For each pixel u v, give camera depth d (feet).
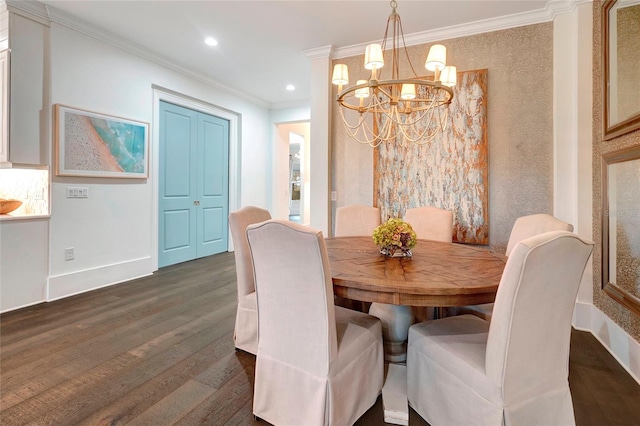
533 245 3.70
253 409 5.13
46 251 10.05
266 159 20.12
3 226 9.13
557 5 9.00
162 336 7.88
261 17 10.00
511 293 3.80
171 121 14.51
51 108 10.00
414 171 10.84
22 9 9.27
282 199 21.15
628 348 6.56
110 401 5.44
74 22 10.30
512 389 3.95
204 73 14.82
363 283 4.74
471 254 6.76
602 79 7.59
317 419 4.39
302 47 12.00
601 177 7.66
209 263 15.33
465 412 4.31
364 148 11.78
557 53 9.11
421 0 8.91
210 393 5.71
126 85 12.14
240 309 7.16
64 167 10.28
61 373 6.25
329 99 12.13
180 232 15.28
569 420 4.37
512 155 9.84
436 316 7.29
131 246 12.66
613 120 7.14
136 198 12.81
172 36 11.33
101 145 11.30
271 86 16.60
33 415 5.07
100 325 8.43
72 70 10.46
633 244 6.36
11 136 9.18
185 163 15.33
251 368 6.52
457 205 10.32
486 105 9.99
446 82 6.88
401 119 10.74
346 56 12.10
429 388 4.92
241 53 12.60
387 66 11.50
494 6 9.19
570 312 4.30
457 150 10.27
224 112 17.17
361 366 5.06
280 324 4.78
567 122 9.02
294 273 4.48
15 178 10.85
